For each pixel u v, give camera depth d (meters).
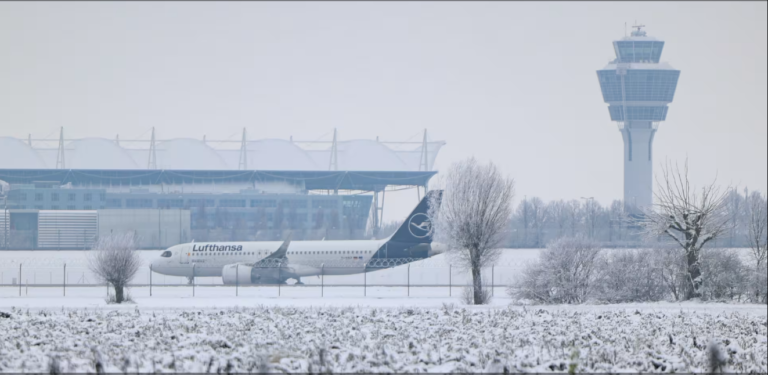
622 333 53.41
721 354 41.31
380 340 48.47
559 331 53.81
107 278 84.25
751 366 41.03
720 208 85.81
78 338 48.22
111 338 48.59
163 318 62.06
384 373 36.47
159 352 42.50
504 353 42.56
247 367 37.69
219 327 55.38
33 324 57.31
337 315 64.12
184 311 69.00
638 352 44.62
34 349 43.31
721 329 55.81
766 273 82.75
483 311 70.25
